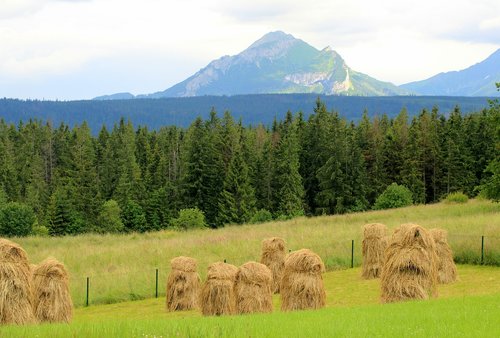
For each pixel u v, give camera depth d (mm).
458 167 81812
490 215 41000
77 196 86250
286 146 83375
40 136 123062
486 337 11898
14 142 122812
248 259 32500
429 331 12445
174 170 100625
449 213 47000
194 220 67125
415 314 14906
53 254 35719
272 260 26406
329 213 82938
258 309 19922
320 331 12461
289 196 80625
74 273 30297
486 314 14648
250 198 79312
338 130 85812
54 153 119688
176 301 23078
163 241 39812
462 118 93750
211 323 13898
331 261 31266
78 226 73500
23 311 16344
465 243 30312
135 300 25859
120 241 43438
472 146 81438
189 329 12461
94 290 26422
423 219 44000
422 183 82500
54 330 12695
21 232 60312
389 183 86188
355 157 83250
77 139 108375
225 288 20000
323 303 19812
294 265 19875
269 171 86250
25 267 16672
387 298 19938
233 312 20062
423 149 83938
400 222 42750
